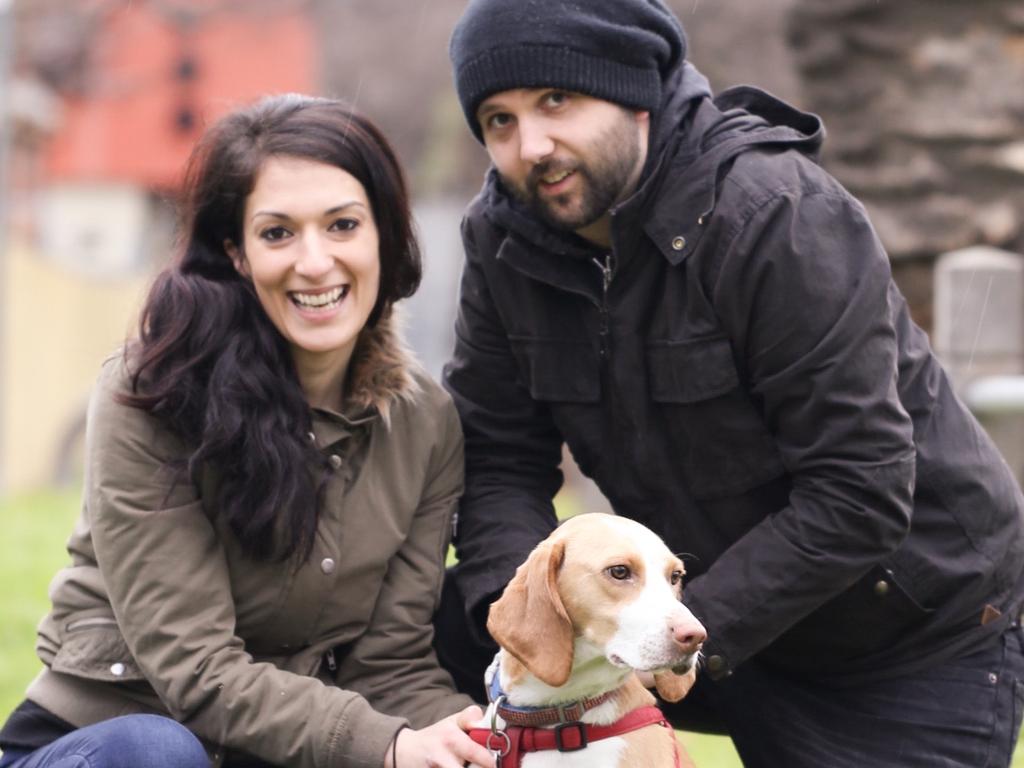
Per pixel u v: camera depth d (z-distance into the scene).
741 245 3.80
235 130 3.94
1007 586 4.11
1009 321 6.54
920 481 3.99
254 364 3.86
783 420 3.86
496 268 4.27
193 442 3.84
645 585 3.50
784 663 4.23
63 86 30.33
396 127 33.41
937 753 4.00
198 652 3.73
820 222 3.82
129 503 3.78
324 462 3.98
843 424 3.76
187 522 3.81
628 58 3.87
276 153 3.87
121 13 31.11
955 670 4.07
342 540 3.98
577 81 3.84
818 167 3.96
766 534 3.86
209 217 3.97
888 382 3.79
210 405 3.78
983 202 8.07
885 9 8.16
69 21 30.61
